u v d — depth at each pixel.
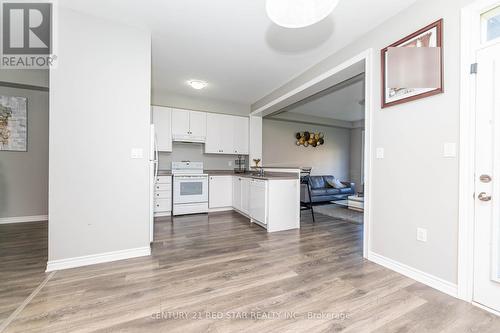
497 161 1.50
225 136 5.05
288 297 1.65
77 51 2.12
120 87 2.29
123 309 1.50
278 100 4.14
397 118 2.06
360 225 3.72
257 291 1.73
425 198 1.85
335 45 2.63
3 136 3.55
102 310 1.49
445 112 1.71
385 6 1.98
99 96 2.20
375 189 2.28
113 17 2.20
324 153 7.11
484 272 1.54
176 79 3.76
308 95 3.70
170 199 4.29
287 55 2.89
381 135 2.21
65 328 1.32
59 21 2.06
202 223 3.77
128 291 1.72
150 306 1.54
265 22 2.26
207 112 4.86
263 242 2.86
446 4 1.71
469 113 1.59
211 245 2.74
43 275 1.95
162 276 1.95
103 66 2.21
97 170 2.21
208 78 3.70
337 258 2.37
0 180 3.55
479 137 1.57
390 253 2.12
